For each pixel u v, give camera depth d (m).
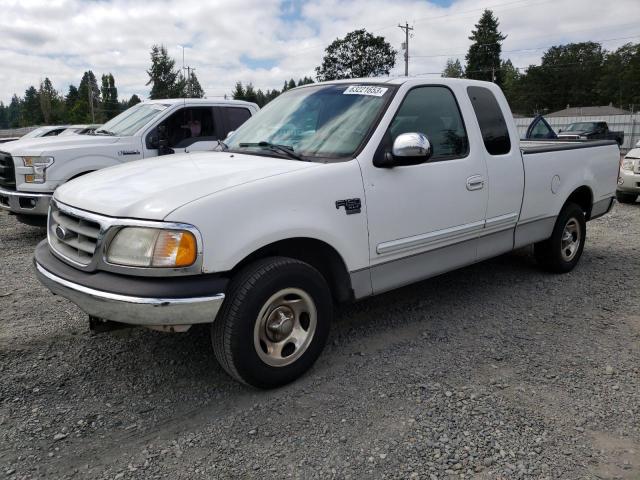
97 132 8.75
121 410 3.13
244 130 4.56
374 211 3.66
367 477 2.56
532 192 5.02
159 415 3.08
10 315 4.52
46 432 2.90
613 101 96.12
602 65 99.50
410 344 4.00
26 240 7.52
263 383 3.24
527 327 4.34
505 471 2.60
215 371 3.59
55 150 7.29
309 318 3.40
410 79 4.12
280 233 3.15
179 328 2.92
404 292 5.16
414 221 3.93
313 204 3.33
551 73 101.88
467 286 5.36
